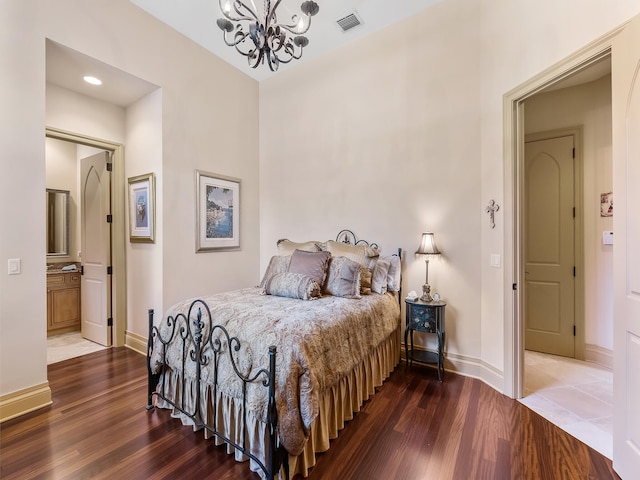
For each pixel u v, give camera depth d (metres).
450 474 1.61
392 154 3.25
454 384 2.64
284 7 2.99
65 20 2.42
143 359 3.15
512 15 2.38
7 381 2.11
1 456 1.73
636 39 1.49
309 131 3.89
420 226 3.09
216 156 3.74
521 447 1.82
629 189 1.53
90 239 3.72
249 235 4.23
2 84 2.08
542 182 3.33
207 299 2.42
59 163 4.32
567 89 3.19
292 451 1.47
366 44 3.42
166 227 3.19
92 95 3.28
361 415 2.17
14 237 2.13
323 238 3.77
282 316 1.91
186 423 2.02
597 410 2.22
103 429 1.97
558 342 3.27
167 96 3.19
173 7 2.96
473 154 2.79
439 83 2.97
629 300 1.53
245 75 4.17
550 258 3.30
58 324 3.98
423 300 2.86
